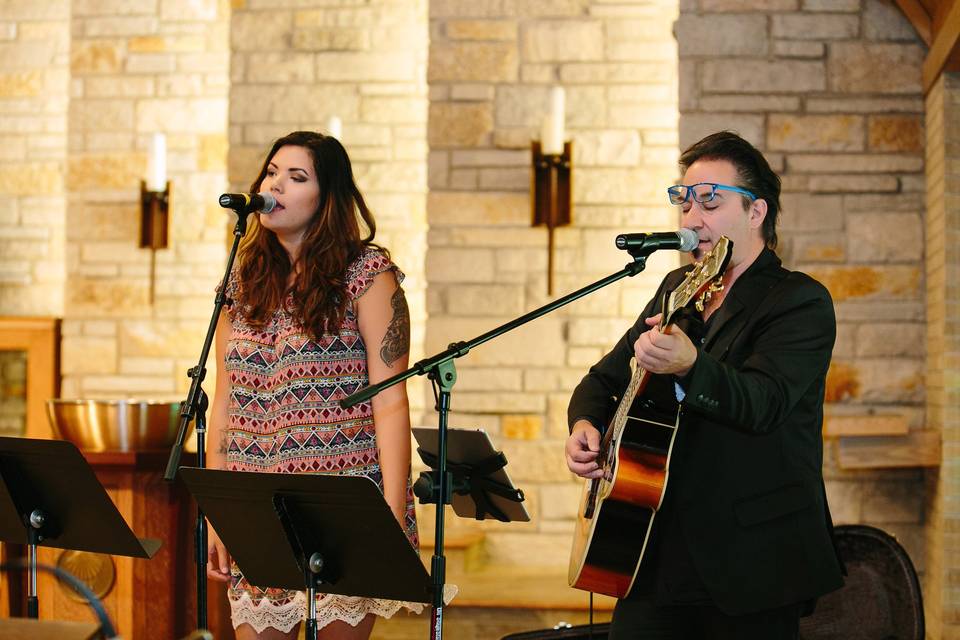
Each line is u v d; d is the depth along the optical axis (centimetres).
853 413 440
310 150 250
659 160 501
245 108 570
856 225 444
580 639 296
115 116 585
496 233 497
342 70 575
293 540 204
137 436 345
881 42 446
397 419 243
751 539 209
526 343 497
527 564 495
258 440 245
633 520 218
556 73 502
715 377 194
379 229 576
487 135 499
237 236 245
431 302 498
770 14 448
